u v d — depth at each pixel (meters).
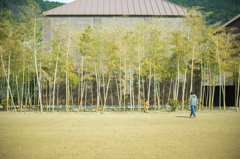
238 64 17.22
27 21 16.12
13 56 17.14
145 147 5.16
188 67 19.34
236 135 6.57
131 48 17.02
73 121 10.21
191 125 8.63
